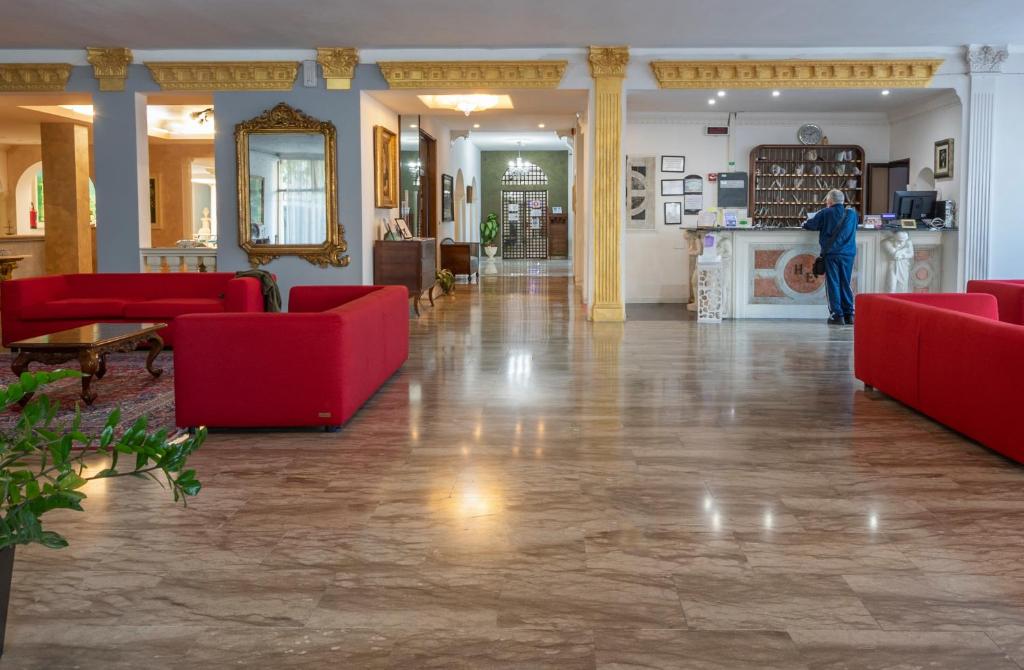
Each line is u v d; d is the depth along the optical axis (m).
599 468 4.69
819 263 11.20
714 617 2.88
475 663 2.58
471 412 6.08
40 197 20.45
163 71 10.88
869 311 6.67
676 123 13.88
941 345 5.43
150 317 8.99
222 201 11.15
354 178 11.09
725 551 3.48
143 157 11.20
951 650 2.65
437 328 10.85
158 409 6.22
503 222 28.39
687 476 4.54
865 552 3.47
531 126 17.28
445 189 18.06
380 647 2.69
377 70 10.95
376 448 5.11
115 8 8.84
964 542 3.58
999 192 11.11
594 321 11.47
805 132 13.84
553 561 3.38
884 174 13.93
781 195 14.05
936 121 12.18
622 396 6.62
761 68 10.92
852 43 10.66
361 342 5.92
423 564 3.35
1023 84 10.92
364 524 3.81
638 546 3.54
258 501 4.14
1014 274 11.25
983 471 4.62
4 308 8.96
